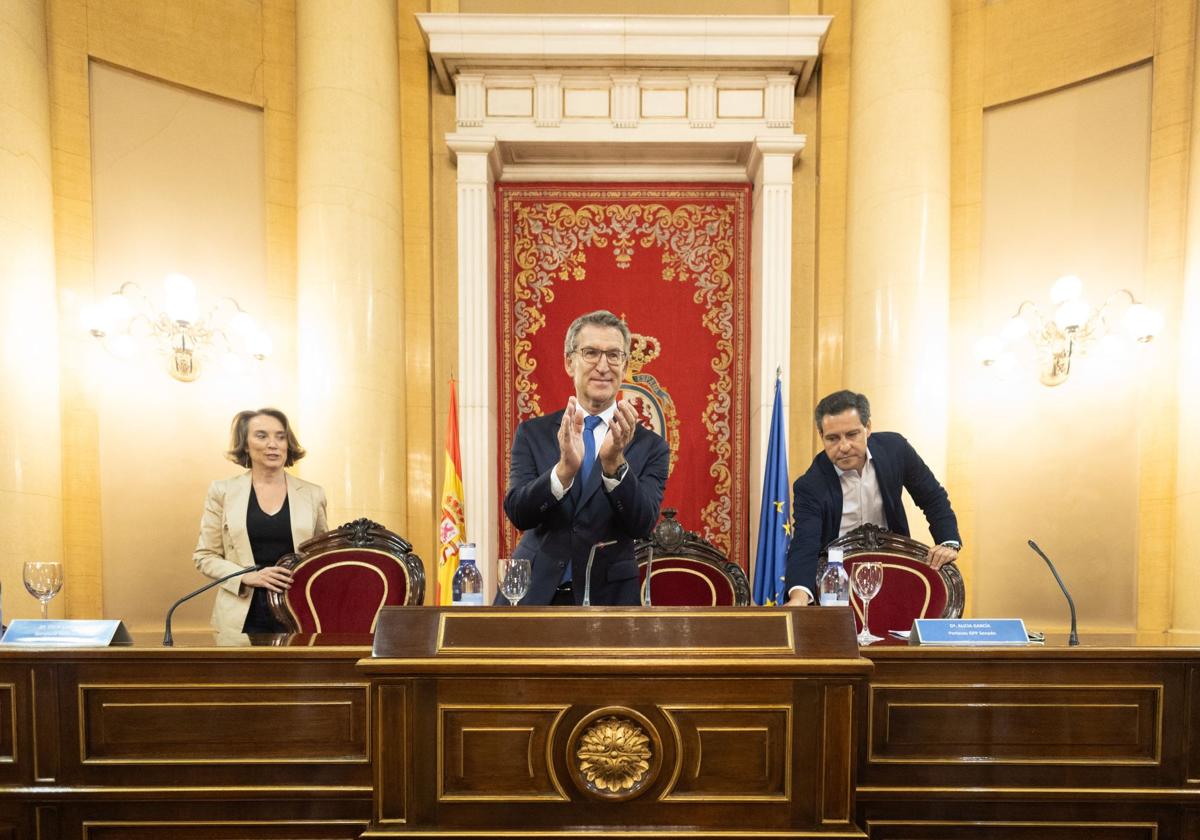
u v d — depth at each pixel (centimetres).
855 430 253
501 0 484
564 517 192
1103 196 408
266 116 448
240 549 272
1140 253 395
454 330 476
